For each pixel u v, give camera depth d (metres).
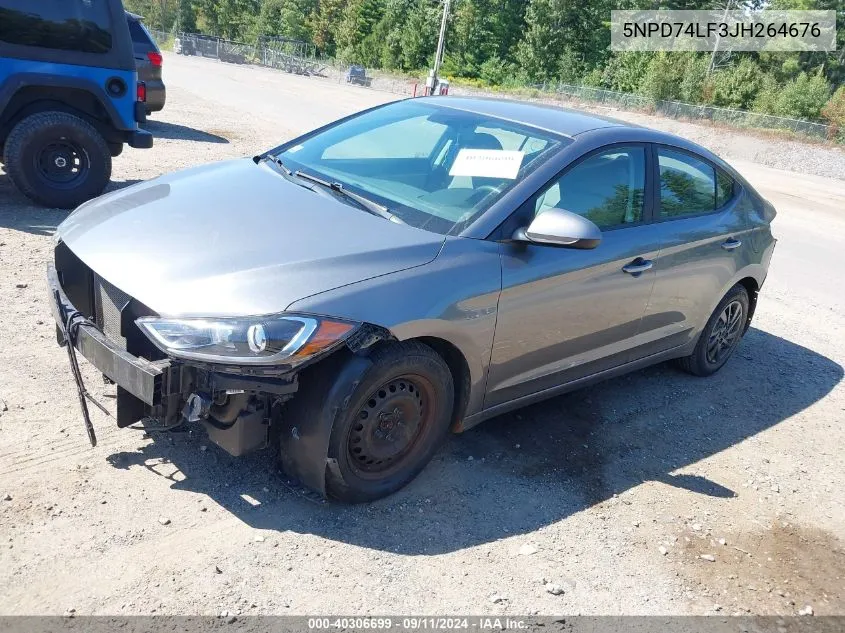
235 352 2.77
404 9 75.44
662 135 4.55
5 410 3.66
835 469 4.40
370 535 3.18
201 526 3.08
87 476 3.27
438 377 3.33
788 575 3.36
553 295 3.68
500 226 3.50
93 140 7.46
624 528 3.52
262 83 32.78
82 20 7.29
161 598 2.69
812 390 5.52
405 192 3.73
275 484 3.41
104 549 2.88
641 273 4.18
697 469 4.17
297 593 2.80
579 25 64.75
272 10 90.62
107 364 2.97
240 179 3.92
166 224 3.33
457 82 63.81
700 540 3.52
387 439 3.30
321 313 2.87
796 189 20.27
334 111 21.91
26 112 7.33
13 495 3.08
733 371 5.65
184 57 56.69
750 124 41.78
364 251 3.16
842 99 49.34
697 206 4.75
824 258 10.20
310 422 3.02
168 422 2.95
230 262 3.01
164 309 2.85
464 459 3.86
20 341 4.40
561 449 4.12
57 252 3.64
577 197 3.87
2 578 2.67
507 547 3.25
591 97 49.94
